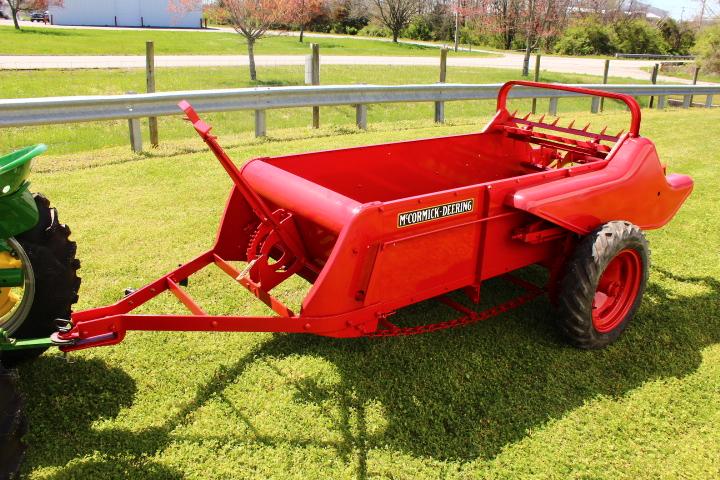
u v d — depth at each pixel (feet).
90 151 26.14
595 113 43.60
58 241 10.94
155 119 26.50
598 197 12.28
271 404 10.60
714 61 104.88
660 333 13.32
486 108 47.73
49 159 23.98
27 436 9.63
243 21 57.26
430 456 9.59
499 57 115.44
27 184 10.11
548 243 13.05
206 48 94.17
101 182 21.33
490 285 15.28
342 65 75.77
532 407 10.80
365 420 10.30
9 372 8.40
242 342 12.37
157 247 16.42
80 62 63.26
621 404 10.96
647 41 156.46
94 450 9.43
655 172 13.57
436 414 10.52
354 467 9.30
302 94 29.25
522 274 16.01
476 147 16.22
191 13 161.48
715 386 11.55
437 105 35.37
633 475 9.38
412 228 10.26
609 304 13.03
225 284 14.65
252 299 14.03
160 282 10.95
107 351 11.84
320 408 10.55
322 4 131.75
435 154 15.37
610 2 169.99
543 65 98.78
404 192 15.15
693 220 20.08
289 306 13.87
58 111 22.40
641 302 13.89
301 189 10.89
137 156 24.80
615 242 11.91
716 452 9.88
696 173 25.72
